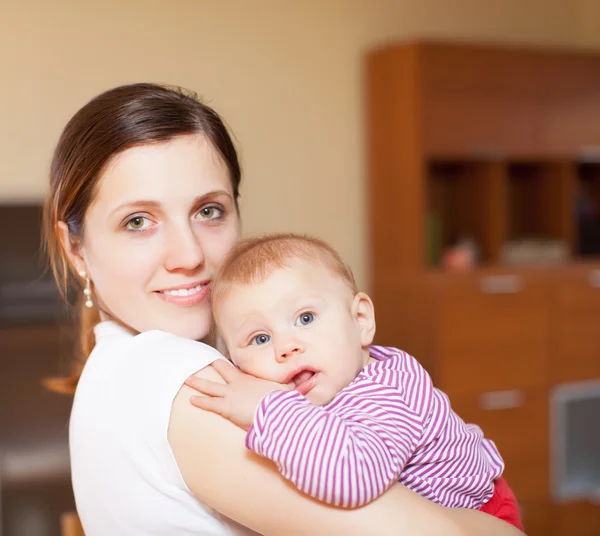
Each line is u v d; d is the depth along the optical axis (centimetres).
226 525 112
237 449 102
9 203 343
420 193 369
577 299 394
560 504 388
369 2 416
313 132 407
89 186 120
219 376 110
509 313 379
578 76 405
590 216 446
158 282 120
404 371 115
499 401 376
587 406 397
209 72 385
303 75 404
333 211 412
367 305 124
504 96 387
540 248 415
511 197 448
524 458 382
